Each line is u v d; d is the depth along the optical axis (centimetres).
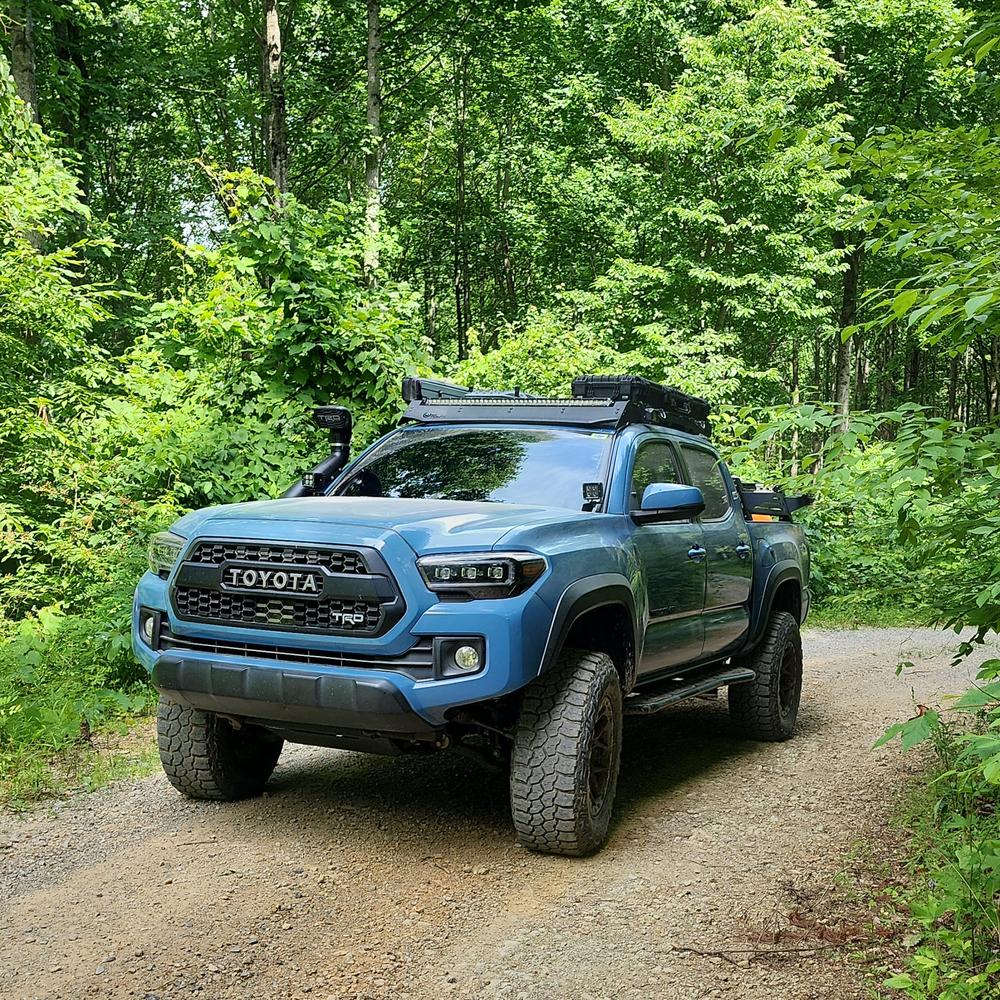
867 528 1364
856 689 874
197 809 500
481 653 400
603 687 443
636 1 2266
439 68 2523
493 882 411
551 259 2666
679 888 406
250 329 969
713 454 667
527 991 318
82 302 1012
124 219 2058
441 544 411
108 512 869
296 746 638
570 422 555
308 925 366
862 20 2380
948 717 717
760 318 2247
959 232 420
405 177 3216
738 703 673
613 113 2347
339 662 412
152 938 353
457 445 553
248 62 2366
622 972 331
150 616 469
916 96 2489
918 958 311
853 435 406
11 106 1105
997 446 404
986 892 339
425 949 348
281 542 420
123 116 2073
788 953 346
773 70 2083
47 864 424
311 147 2400
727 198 2130
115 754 602
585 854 443
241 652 433
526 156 2795
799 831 483
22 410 904
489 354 1320
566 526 451
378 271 1196
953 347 438
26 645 684
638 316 2114
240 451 925
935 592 482
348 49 2266
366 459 568
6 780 538
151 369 1045
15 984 318
